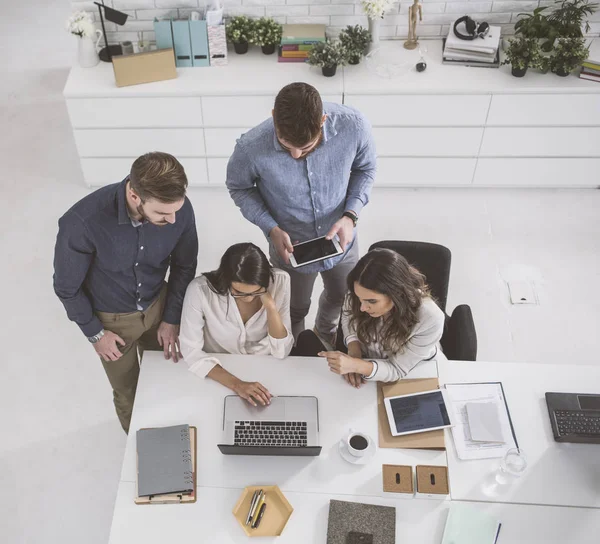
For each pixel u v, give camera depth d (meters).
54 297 3.83
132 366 2.83
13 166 4.63
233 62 4.08
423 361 2.56
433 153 4.20
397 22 4.14
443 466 2.25
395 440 2.33
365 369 2.45
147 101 3.92
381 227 4.19
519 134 4.10
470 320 2.72
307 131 2.22
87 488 3.04
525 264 4.00
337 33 4.21
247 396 2.40
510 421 2.39
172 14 4.07
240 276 2.26
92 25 3.93
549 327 3.69
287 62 4.08
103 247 2.29
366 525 2.12
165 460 2.26
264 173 2.62
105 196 2.21
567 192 4.44
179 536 2.11
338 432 2.36
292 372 2.53
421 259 2.82
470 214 4.29
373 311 2.36
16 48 5.79
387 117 4.00
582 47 3.87
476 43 3.95
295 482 2.23
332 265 2.98
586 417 2.37
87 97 3.90
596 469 2.28
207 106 3.95
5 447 3.18
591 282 3.92
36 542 2.88
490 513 2.16
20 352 3.56
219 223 4.22
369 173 2.88
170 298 2.63
